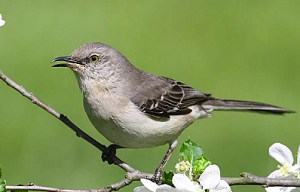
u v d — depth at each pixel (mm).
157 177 7133
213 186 5871
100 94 8852
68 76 16922
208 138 14898
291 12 20688
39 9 20219
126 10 20656
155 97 9211
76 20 19766
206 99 9984
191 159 6559
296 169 6492
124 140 8930
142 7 20719
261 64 18266
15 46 18375
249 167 13852
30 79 16828
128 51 18812
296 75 17828
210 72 17938
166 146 13727
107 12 20312
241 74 17875
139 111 8906
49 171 13523
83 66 8898
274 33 19672
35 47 18422
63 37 18969
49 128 14969
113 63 9000
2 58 17750
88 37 19219
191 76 17875
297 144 14859
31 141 14539
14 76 16938
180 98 9508
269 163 13922
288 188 6562
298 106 16359
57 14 20109
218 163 14086
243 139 14922
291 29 19875
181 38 19578
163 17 20453
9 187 6449
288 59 18453
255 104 10180
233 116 15781
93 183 13000
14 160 13977
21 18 19750
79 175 13328
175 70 18078
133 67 9461
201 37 19641
